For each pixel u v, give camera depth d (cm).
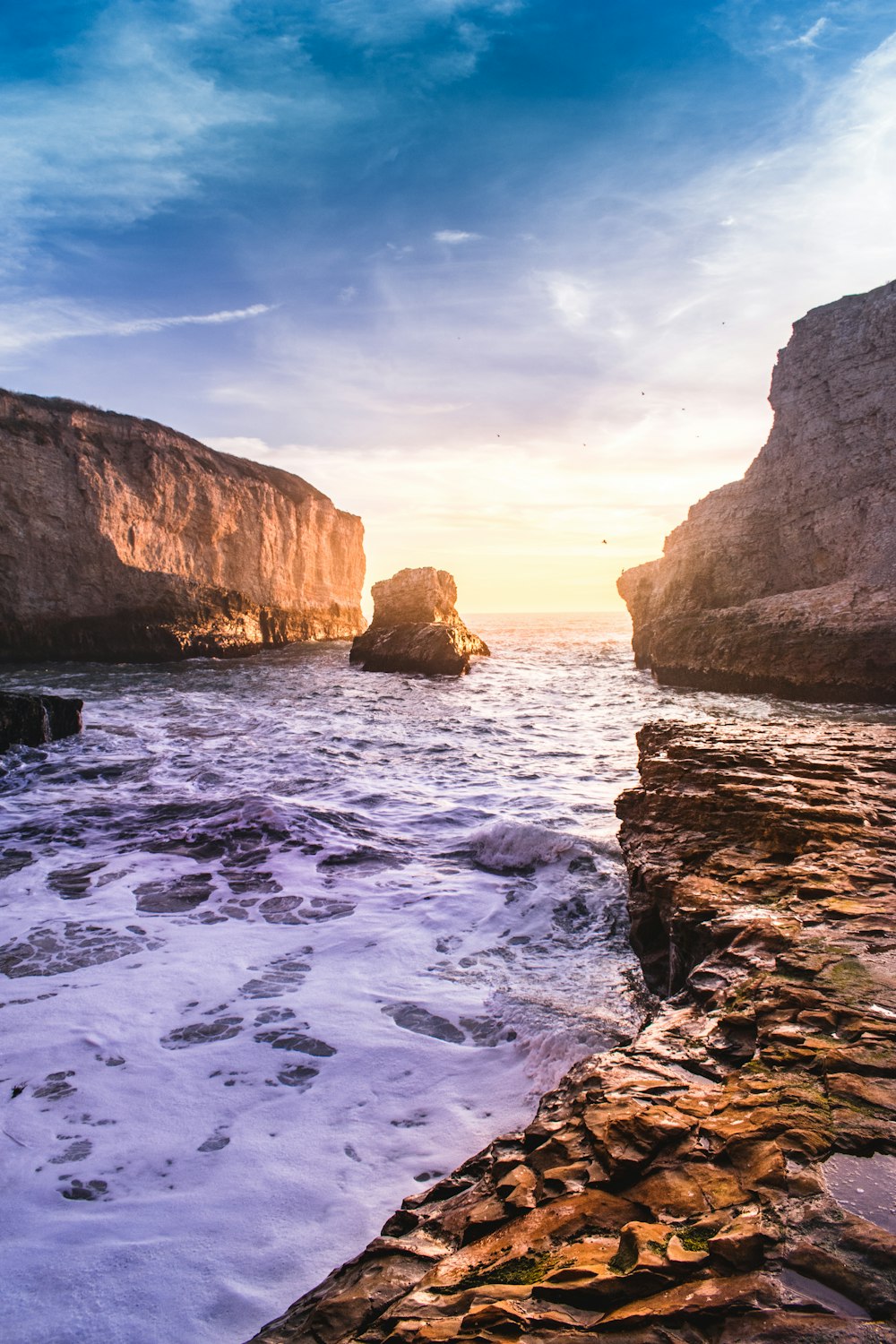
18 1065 443
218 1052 460
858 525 2569
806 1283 162
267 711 2080
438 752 1489
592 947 627
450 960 602
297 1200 333
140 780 1227
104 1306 275
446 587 4172
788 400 2916
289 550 5344
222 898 734
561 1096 296
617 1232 194
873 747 809
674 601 3225
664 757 806
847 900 433
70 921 673
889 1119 225
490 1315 167
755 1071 264
